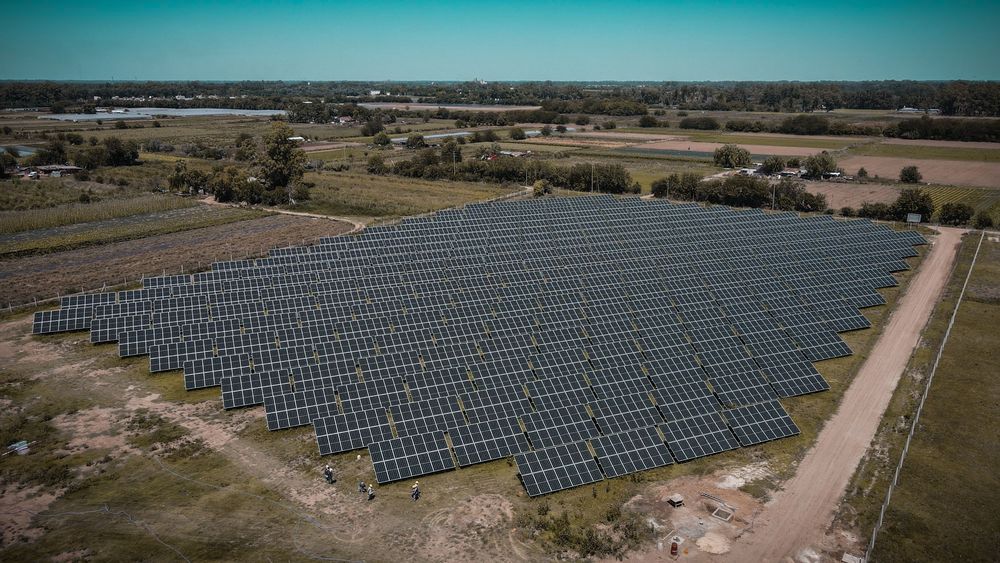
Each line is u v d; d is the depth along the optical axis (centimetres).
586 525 5328
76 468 5916
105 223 15550
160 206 17238
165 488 5678
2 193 18138
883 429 6831
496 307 9256
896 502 5612
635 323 8719
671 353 7988
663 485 5872
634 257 11638
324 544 5059
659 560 4947
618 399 6875
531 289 9938
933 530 5244
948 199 18738
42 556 4791
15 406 6969
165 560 4806
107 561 4766
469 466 6106
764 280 10662
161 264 12256
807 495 5747
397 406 6638
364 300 9562
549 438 6297
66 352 8225
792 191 17912
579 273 10769
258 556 4897
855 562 4894
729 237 13000
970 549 5028
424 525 5306
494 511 5488
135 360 8044
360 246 11906
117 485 5697
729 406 7056
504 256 11500
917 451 6391
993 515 5422
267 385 7175
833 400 7462
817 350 8525
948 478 5947
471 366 7475
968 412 7119
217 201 18512
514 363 7606
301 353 7806
